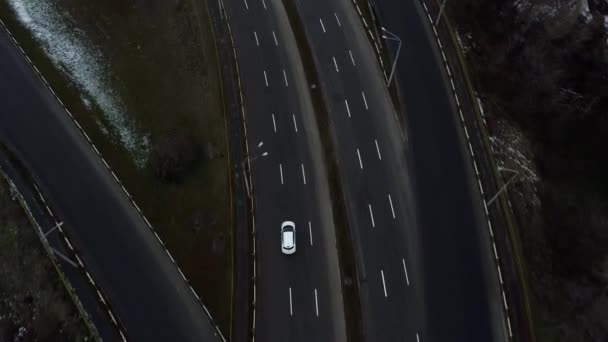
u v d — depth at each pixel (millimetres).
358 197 53594
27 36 69562
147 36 68125
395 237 50969
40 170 58000
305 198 53969
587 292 49562
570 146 61188
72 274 50406
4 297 50562
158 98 62656
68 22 70938
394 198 53344
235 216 52969
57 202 55562
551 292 48312
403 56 63312
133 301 49094
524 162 57750
